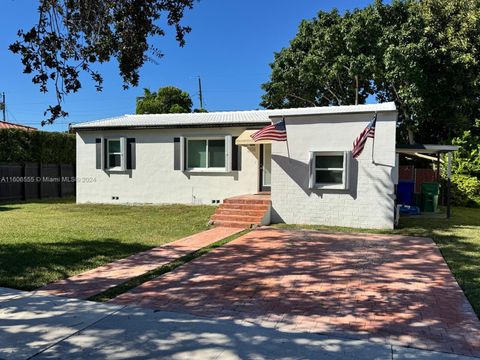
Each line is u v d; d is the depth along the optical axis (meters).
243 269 8.32
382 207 13.51
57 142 26.33
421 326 5.36
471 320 5.57
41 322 5.51
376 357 4.46
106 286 7.14
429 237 12.06
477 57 21.27
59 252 9.65
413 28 21.47
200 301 6.36
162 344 4.81
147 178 19.92
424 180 23.14
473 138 22.97
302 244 10.92
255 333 5.12
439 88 21.89
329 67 26.42
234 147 18.33
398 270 8.26
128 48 8.03
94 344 4.83
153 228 13.47
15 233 12.10
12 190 22.75
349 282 7.41
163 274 7.94
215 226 14.03
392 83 24.27
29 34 7.11
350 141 13.71
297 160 14.44
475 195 21.91
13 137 23.39
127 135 20.16
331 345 4.77
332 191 14.06
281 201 14.73
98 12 7.79
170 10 8.04
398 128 27.42
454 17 21.50
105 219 15.51
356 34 23.89
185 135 19.16
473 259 9.19
